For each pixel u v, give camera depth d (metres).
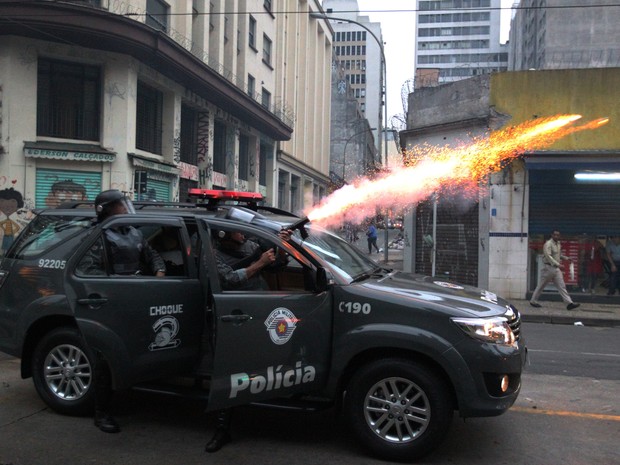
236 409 5.19
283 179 34.22
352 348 4.11
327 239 5.24
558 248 12.69
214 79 20.09
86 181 15.55
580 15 70.88
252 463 4.03
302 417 5.03
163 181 18.44
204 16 21.19
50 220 5.23
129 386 4.46
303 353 4.17
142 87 17.75
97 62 15.66
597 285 13.77
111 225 4.75
